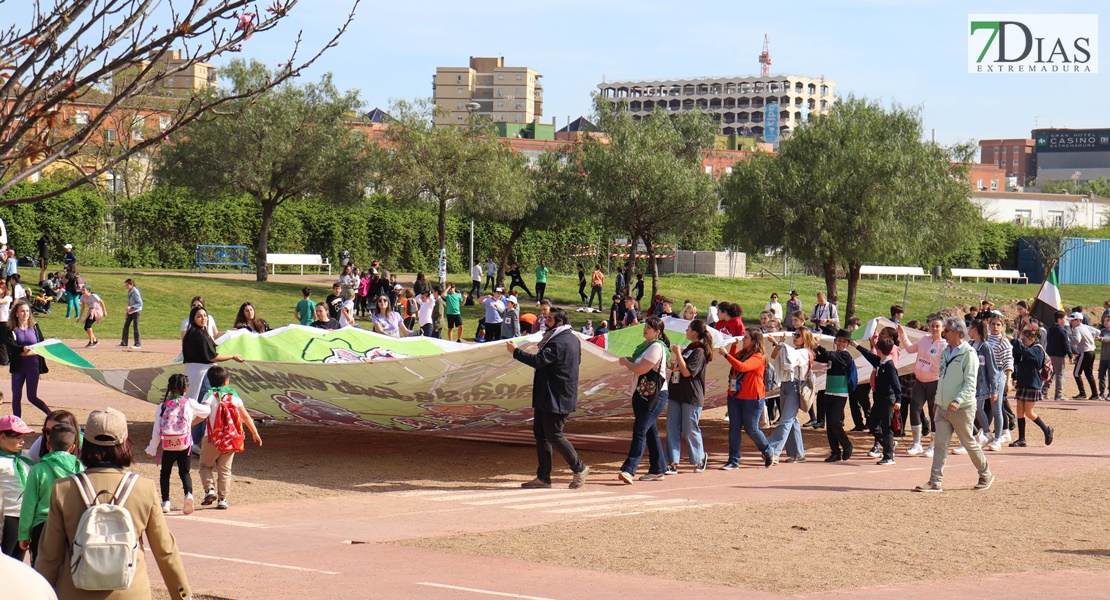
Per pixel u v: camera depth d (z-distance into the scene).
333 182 45.44
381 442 15.67
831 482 12.36
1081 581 7.50
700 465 13.15
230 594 6.91
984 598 6.95
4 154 4.19
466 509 10.50
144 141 4.58
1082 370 22.75
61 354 14.91
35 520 5.85
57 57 4.24
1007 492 11.55
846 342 14.12
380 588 7.09
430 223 60.12
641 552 8.38
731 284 54.16
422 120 47.53
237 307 38.16
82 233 50.81
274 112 43.19
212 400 10.26
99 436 5.05
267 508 10.46
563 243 63.38
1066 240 71.94
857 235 39.31
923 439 16.56
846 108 41.78
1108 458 14.38
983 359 14.70
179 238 54.06
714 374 14.30
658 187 43.41
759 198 41.16
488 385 12.89
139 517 5.02
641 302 46.09
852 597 6.95
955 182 44.41
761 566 7.91
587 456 14.76
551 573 7.60
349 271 37.78
